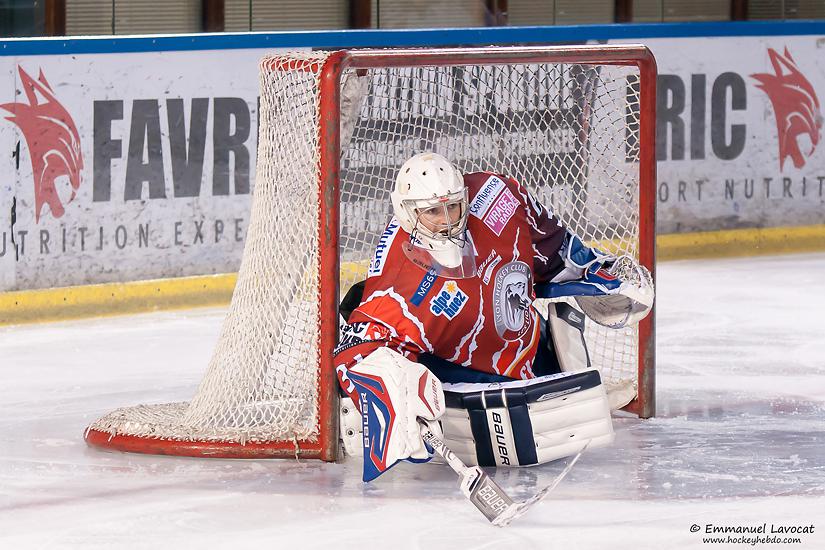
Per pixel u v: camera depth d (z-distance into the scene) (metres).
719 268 22.95
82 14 22.48
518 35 22.70
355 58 11.80
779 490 11.05
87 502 10.93
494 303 11.66
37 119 18.78
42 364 16.27
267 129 12.70
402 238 11.41
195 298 20.08
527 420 11.37
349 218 16.28
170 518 10.49
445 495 10.98
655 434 12.87
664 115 23.81
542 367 12.73
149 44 19.61
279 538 9.99
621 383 13.66
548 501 10.79
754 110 24.58
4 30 22.06
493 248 11.69
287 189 12.34
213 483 11.41
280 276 12.34
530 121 15.87
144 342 17.55
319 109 11.78
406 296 11.32
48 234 18.98
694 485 11.20
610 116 16.33
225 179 20.45
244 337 12.52
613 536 9.93
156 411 13.23
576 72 16.16
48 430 13.30
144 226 19.80
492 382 11.91
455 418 11.45
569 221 15.58
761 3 27.09
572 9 26.16
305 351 12.18
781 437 12.75
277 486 11.29
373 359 10.86
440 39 22.06
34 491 11.25
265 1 24.06
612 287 12.38
